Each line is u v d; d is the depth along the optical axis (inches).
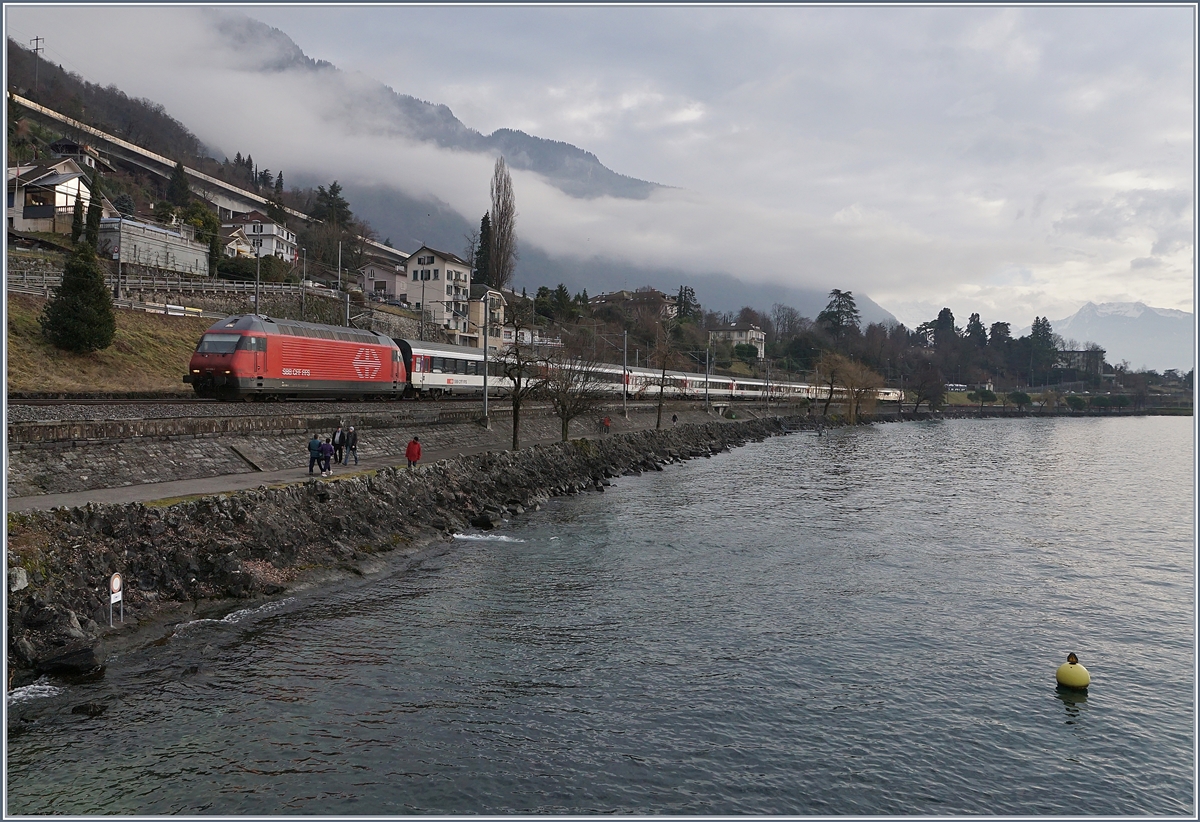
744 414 5526.6
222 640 948.0
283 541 1198.9
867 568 1462.8
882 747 781.3
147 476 1323.8
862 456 3720.5
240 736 736.3
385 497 1534.2
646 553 1519.4
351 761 706.8
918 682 942.4
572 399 2746.1
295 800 641.6
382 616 1082.1
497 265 5157.5
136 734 727.7
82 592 899.4
